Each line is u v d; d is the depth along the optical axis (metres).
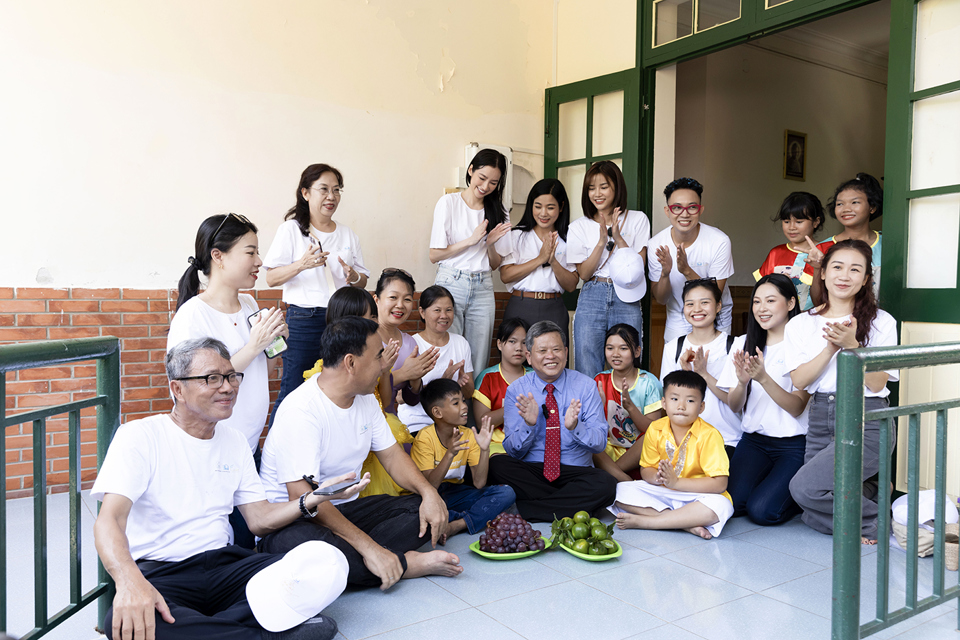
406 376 3.14
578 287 4.88
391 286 3.31
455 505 2.93
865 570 2.49
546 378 3.12
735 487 3.09
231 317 2.45
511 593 2.26
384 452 2.49
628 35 4.62
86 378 3.53
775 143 6.63
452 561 2.36
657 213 4.66
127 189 3.62
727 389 3.22
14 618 2.09
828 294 2.91
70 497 1.82
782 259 3.88
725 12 3.99
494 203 4.03
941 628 2.03
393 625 2.02
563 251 4.14
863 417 1.76
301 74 4.12
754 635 1.97
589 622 2.05
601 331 3.95
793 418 3.11
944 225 3.09
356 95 4.32
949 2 3.05
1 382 1.54
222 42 3.86
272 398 4.09
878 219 6.87
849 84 7.25
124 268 3.63
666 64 4.40
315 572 1.79
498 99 4.92
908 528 1.88
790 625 2.03
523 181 5.08
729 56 6.22
